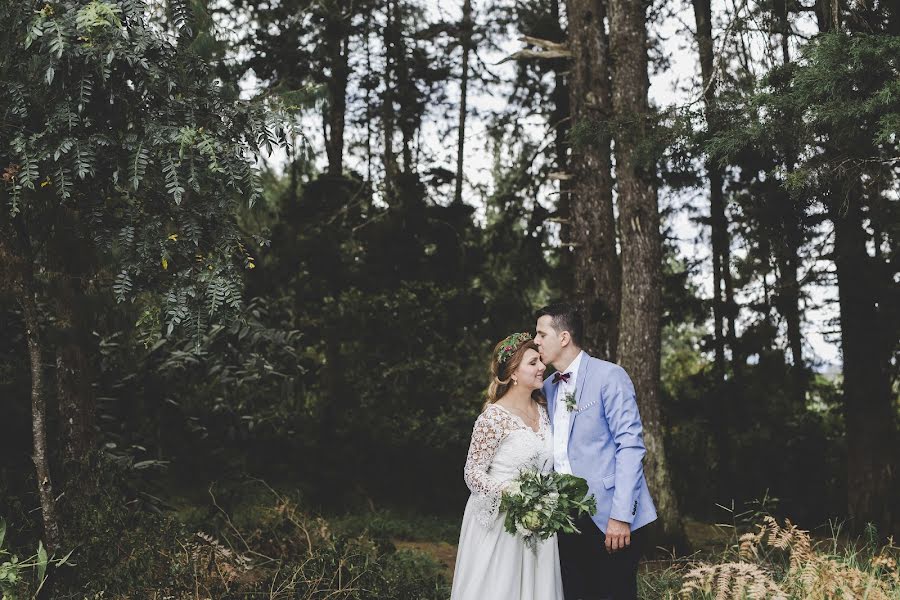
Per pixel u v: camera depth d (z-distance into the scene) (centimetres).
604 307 920
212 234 459
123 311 514
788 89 648
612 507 394
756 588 411
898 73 574
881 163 679
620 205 860
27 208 467
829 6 724
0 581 411
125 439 649
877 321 951
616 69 870
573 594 430
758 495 1135
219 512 675
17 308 544
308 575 518
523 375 418
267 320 959
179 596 483
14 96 416
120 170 429
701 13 1189
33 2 411
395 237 1230
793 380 1255
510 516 395
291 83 1254
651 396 829
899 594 423
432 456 1108
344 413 1102
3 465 536
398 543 889
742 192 1030
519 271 1307
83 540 480
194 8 553
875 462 943
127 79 436
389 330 1157
